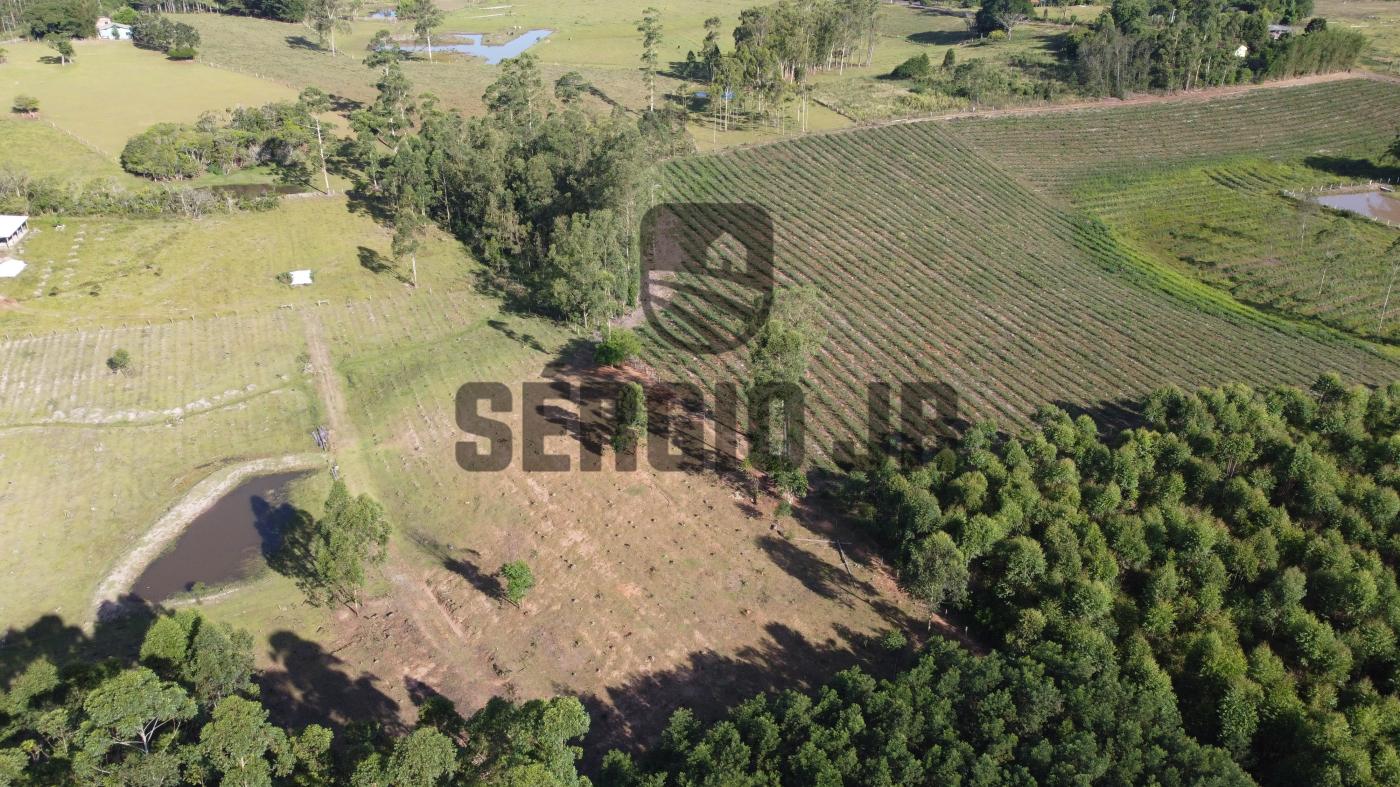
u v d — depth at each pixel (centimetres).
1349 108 17862
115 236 12275
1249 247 13362
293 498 8250
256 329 10750
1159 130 16988
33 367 9600
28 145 14725
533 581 7112
